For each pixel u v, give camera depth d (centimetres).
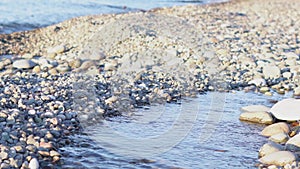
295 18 2161
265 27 1834
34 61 1269
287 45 1454
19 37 1712
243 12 2325
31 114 754
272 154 631
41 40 1683
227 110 881
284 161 611
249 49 1401
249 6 2659
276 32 1722
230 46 1430
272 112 820
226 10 2380
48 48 1547
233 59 1278
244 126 790
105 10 2577
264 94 1005
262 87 1037
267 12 2362
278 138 713
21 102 804
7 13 2284
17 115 731
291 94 1007
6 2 2597
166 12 2183
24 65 1188
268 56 1314
